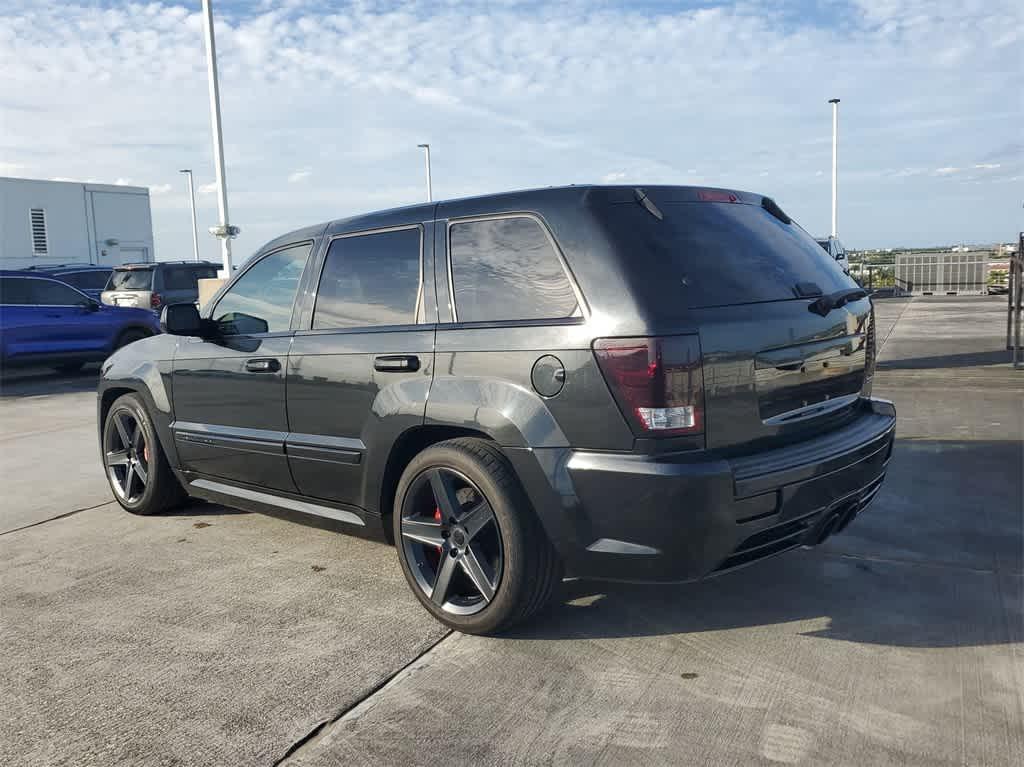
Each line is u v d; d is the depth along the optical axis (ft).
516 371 10.34
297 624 11.72
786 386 10.49
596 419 9.68
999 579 12.50
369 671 10.28
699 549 9.49
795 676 9.84
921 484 17.37
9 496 19.34
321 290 13.29
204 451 15.38
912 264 86.94
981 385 28.60
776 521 9.94
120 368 17.20
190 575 13.79
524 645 10.85
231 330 14.84
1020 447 20.08
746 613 11.59
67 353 44.01
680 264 10.08
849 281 12.68
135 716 9.36
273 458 13.84
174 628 11.69
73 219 134.72
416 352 11.44
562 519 10.00
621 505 9.60
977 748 8.32
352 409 12.34
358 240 12.89
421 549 11.79
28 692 9.96
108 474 17.89
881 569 12.99
